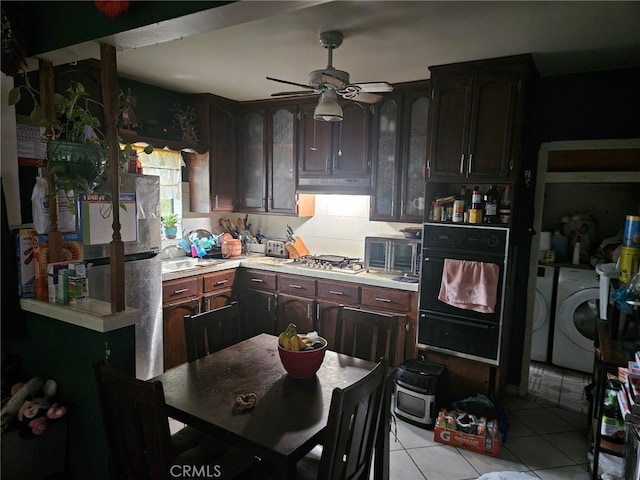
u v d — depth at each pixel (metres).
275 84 3.38
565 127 3.00
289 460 1.29
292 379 1.82
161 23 1.61
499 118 2.68
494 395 2.83
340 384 1.78
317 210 4.14
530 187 3.14
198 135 3.81
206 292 3.55
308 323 3.60
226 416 1.51
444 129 2.86
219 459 1.65
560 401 3.23
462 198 2.95
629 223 2.36
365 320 2.25
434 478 2.29
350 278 3.35
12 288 2.03
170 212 3.83
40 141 2.23
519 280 3.26
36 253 2.05
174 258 3.82
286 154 3.90
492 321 2.75
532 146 3.12
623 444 2.00
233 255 4.07
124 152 2.13
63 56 2.01
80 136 2.06
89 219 1.99
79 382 1.92
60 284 1.96
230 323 2.33
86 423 1.92
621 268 2.40
